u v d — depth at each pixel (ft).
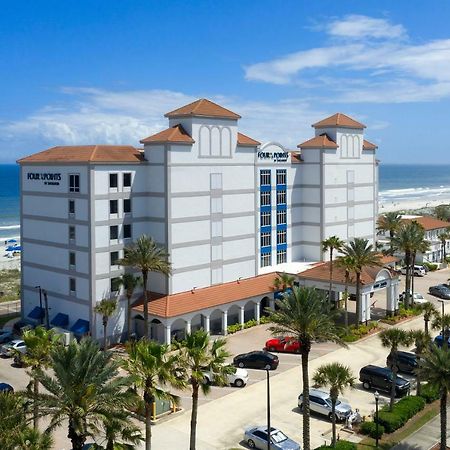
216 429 146.82
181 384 111.96
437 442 140.97
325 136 288.10
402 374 186.39
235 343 216.33
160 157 217.15
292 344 205.05
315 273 248.73
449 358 127.54
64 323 216.74
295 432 146.00
